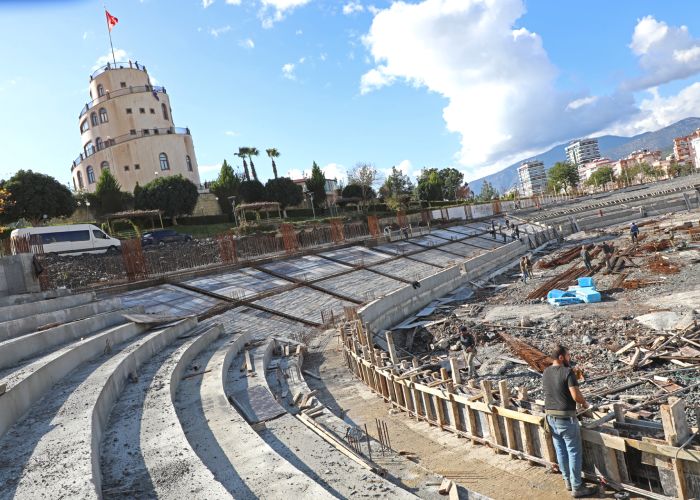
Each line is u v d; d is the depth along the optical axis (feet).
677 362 42.55
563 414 22.16
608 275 91.66
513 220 217.56
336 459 25.14
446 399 31.73
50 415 23.48
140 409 27.63
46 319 42.06
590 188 519.60
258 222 169.78
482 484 24.72
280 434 29.35
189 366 42.80
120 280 78.38
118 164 196.75
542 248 154.51
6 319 40.93
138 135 197.16
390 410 38.01
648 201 210.59
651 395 36.19
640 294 73.51
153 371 36.68
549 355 50.08
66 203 139.54
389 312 77.87
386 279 104.99
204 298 75.82
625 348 47.50
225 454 23.53
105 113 202.69
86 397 25.70
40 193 132.57
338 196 264.93
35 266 58.34
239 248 104.83
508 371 47.98
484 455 27.91
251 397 36.32
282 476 20.43
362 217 193.98
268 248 112.16
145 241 119.24
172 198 163.73
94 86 208.54
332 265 107.96
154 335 45.75
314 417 34.65
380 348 62.69
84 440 19.97
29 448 19.75
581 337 55.11
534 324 64.44
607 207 216.13
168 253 90.99
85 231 93.04
